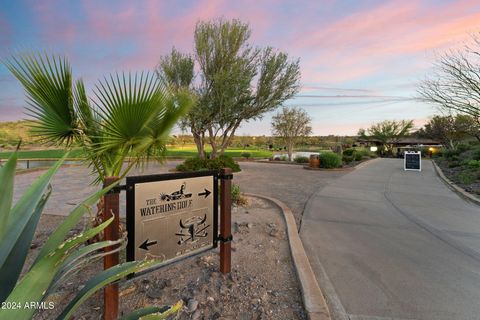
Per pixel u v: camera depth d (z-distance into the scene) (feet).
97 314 6.23
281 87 40.63
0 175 3.29
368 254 10.51
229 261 8.56
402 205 19.27
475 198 20.98
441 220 15.44
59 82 7.57
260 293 7.43
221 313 6.48
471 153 59.72
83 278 7.80
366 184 29.76
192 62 40.75
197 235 7.78
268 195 22.93
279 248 10.91
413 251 10.83
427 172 43.52
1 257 3.31
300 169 48.78
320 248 11.11
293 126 70.08
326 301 7.24
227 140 42.63
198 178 7.77
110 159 9.18
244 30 38.88
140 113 7.64
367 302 7.21
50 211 16.57
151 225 6.63
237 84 36.63
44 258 2.67
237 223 14.21
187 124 38.78
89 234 3.09
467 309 6.91
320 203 19.76
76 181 30.96
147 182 6.53
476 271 9.09
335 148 97.71
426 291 7.79
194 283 7.82
